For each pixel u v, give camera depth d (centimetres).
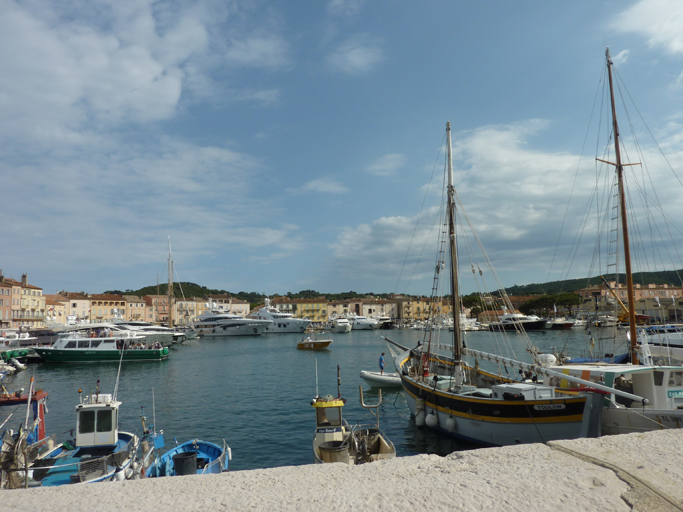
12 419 3078
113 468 1508
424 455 458
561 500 342
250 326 12825
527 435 1950
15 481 1348
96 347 6850
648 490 350
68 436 2655
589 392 1792
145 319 18575
